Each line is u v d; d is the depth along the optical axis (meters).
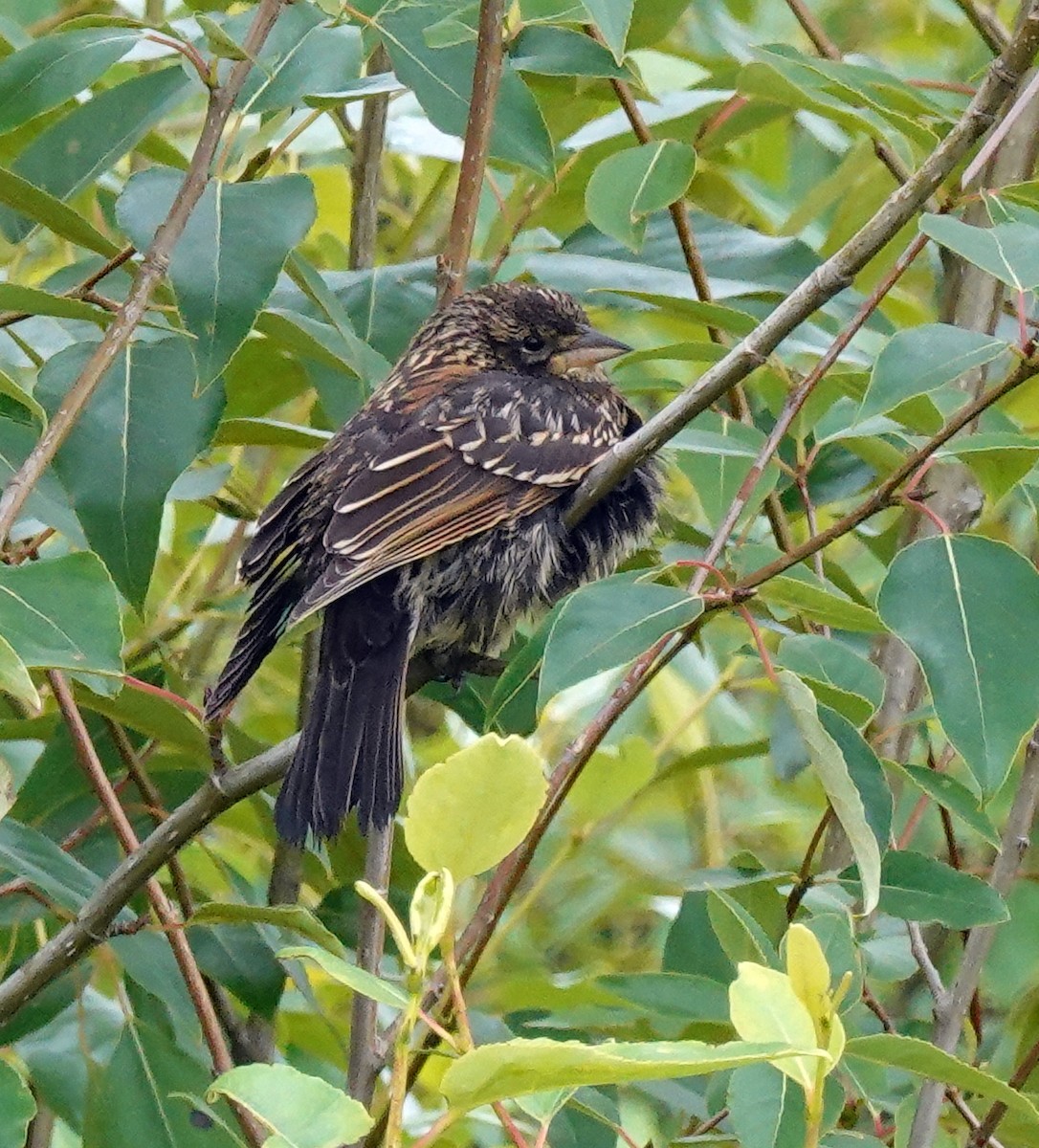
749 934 6.64
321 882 9.15
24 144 9.05
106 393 6.97
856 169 10.21
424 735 11.65
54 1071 7.94
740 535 8.19
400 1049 4.00
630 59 8.55
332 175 11.28
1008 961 10.38
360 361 7.72
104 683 7.40
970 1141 7.21
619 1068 3.97
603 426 8.88
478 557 8.45
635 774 10.41
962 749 5.73
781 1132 5.60
